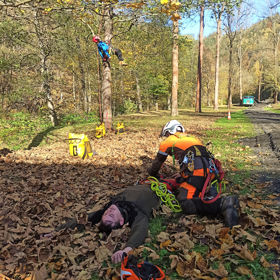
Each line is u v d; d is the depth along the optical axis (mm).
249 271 2498
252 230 3176
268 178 5262
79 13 4906
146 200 3471
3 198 4727
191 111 35438
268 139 9961
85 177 5918
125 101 35375
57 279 2625
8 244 3281
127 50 27812
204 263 2652
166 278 2512
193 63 63469
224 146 8961
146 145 9500
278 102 71688
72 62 24969
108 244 3086
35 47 18750
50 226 3725
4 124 17062
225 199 3324
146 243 3145
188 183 3508
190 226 3365
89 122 20547
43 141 12445
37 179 5672
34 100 21188
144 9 5789
